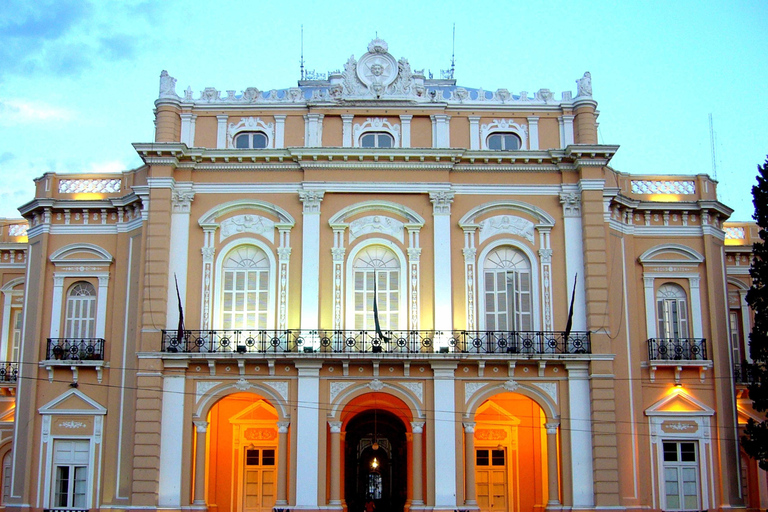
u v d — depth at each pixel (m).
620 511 26.70
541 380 27.88
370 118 29.89
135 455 26.94
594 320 27.98
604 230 28.89
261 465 30.62
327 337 28.00
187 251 28.78
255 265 29.03
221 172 29.34
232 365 27.77
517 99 30.25
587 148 28.67
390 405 29.03
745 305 34.88
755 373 28.48
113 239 30.45
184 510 26.86
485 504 30.39
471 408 27.59
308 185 28.97
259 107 29.89
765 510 31.59
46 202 30.33
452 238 28.97
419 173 29.16
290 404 27.58
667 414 28.94
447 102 29.91
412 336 28.00
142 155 28.75
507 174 29.42
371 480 34.12
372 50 30.28
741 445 29.16
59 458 28.91
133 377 28.69
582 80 29.98
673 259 30.42
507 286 28.98
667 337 30.12
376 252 29.14
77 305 30.27
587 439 27.41
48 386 29.23
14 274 35.47
